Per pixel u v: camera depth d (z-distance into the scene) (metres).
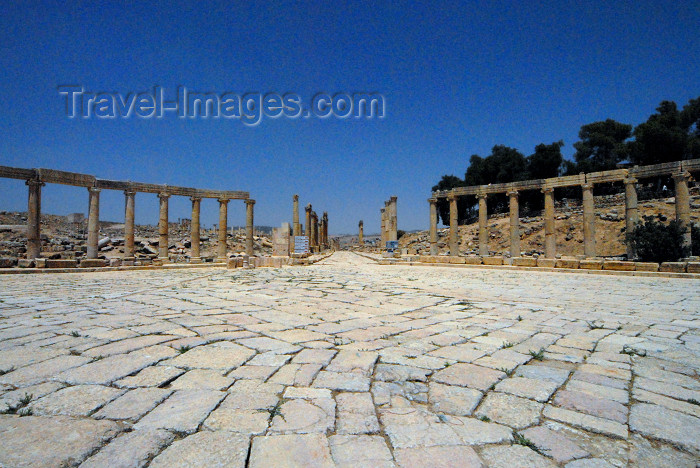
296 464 2.83
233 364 4.98
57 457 2.85
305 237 38.56
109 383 4.30
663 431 3.36
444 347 5.94
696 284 15.25
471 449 3.08
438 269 24.62
